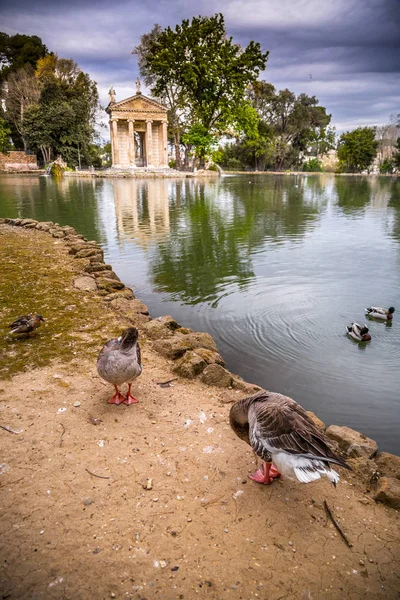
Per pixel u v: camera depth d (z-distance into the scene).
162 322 7.37
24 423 4.54
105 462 4.01
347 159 114.62
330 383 6.70
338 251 15.67
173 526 3.33
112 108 78.31
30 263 11.36
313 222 23.08
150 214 25.31
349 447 4.52
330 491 3.83
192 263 13.82
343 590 2.87
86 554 3.04
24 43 100.12
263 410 3.42
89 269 10.80
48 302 8.36
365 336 8.15
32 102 86.00
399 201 35.56
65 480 3.75
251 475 3.91
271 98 102.38
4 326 7.07
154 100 80.44
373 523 3.47
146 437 4.41
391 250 15.88
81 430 4.48
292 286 11.46
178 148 93.81
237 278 12.18
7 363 5.86
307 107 105.50
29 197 34.53
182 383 5.62
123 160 84.69
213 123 80.12
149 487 3.71
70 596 2.73
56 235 15.49
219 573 2.95
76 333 6.95
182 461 4.09
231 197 37.12
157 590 2.81
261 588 2.86
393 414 5.91
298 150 116.12
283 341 8.16
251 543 3.21
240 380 5.74
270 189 47.81
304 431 3.20
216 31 69.62
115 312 8.00
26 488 3.64
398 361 7.47
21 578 2.84
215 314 9.44
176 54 70.75
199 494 3.69
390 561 3.11
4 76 95.81
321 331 8.64
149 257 14.61
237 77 70.56
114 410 4.88
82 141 83.00
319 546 3.22
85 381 5.48
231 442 4.41
